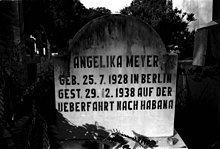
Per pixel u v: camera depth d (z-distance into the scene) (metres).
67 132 2.33
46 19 10.08
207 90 3.26
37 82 3.17
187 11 6.23
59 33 12.28
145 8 7.80
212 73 3.13
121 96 2.29
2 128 1.88
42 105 2.84
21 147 1.85
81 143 2.27
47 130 2.04
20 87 2.74
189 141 2.90
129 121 2.35
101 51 2.18
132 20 2.14
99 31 2.14
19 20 3.43
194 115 3.48
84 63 2.20
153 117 2.36
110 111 2.32
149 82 2.28
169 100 2.34
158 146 2.23
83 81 2.23
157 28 6.53
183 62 4.77
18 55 3.12
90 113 2.31
